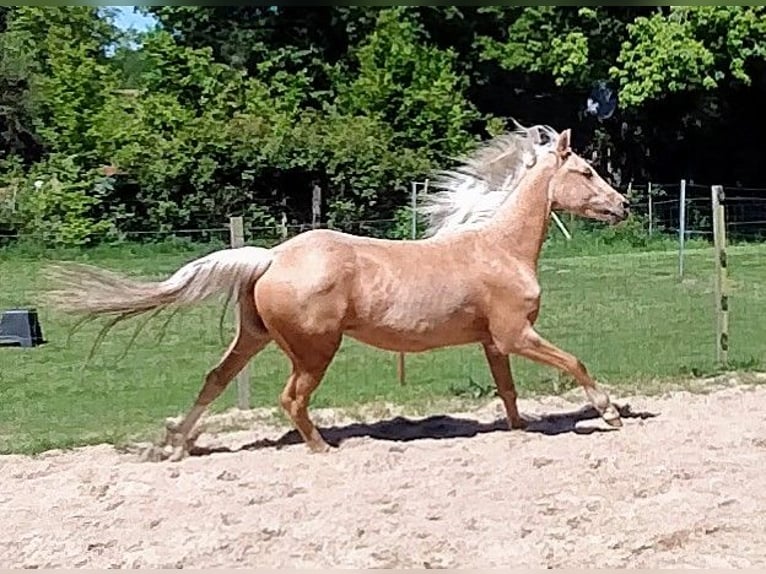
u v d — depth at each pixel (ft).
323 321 26.89
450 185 30.66
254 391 38.34
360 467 25.89
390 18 111.86
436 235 29.68
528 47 120.26
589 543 20.04
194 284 26.91
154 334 53.36
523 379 38.09
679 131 118.21
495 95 128.88
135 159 91.50
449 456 26.81
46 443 30.58
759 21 103.04
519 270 28.66
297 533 20.98
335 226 94.89
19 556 20.38
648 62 106.01
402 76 109.60
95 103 98.07
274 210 94.43
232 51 126.11
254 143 93.15
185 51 108.78
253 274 27.02
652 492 23.36
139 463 27.55
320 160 94.12
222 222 93.04
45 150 121.08
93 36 139.13
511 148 29.91
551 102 128.06
